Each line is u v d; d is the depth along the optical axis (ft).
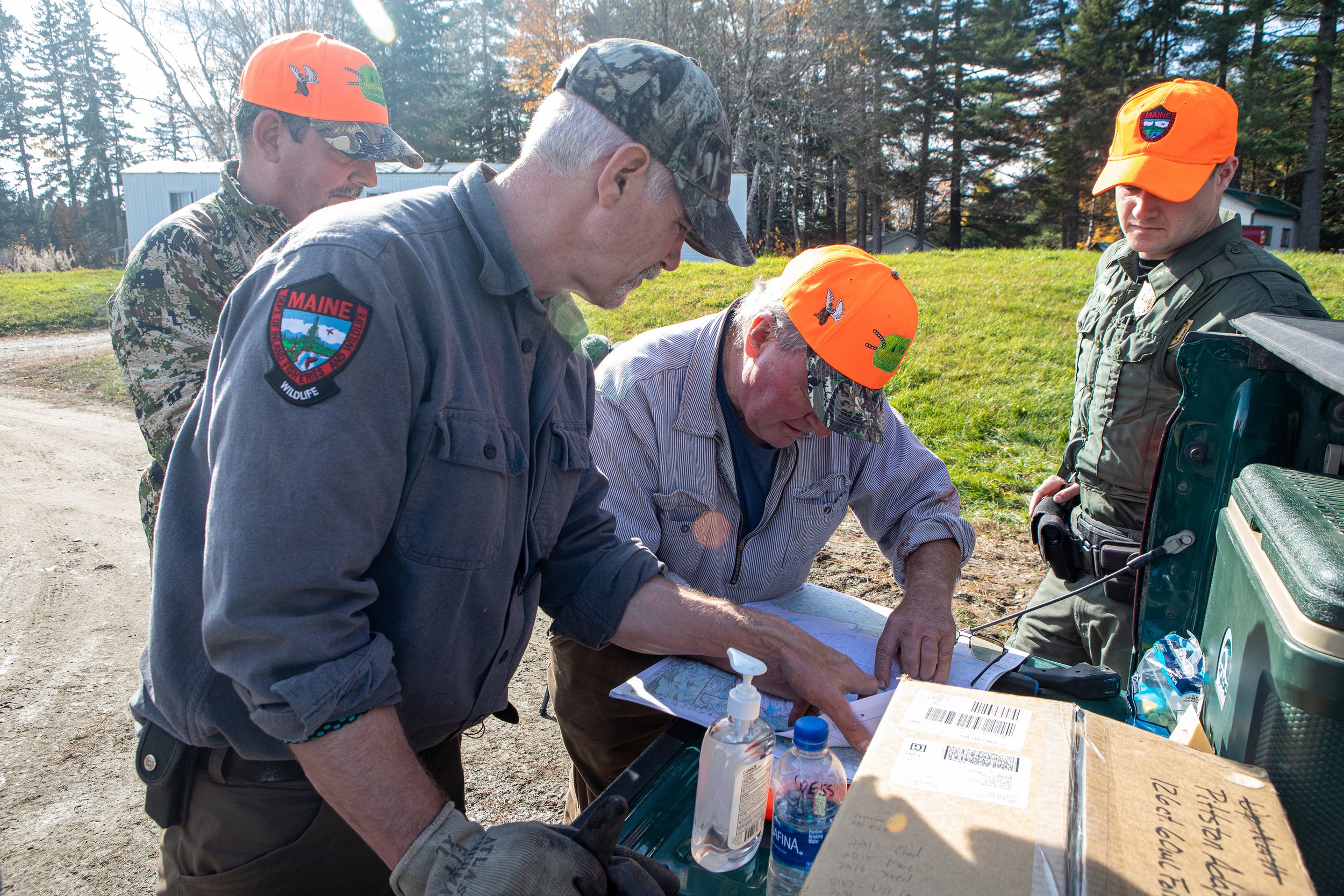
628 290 3.99
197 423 3.62
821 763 3.39
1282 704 2.89
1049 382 24.16
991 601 13.01
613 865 3.12
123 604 14.49
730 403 5.96
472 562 3.69
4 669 12.30
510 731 10.82
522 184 3.70
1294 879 2.44
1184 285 7.04
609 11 103.35
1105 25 97.76
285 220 7.26
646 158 3.53
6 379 38.24
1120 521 7.55
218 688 3.71
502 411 3.77
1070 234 115.03
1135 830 2.62
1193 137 6.78
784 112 104.83
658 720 6.54
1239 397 4.80
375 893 4.43
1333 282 34.73
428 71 125.39
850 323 4.92
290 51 7.00
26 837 8.85
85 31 168.04
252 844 4.08
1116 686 4.87
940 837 2.62
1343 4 84.33
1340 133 98.37
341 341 3.09
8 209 162.20
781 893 3.23
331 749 3.11
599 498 5.01
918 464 6.48
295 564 3.01
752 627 4.75
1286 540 3.12
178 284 6.72
